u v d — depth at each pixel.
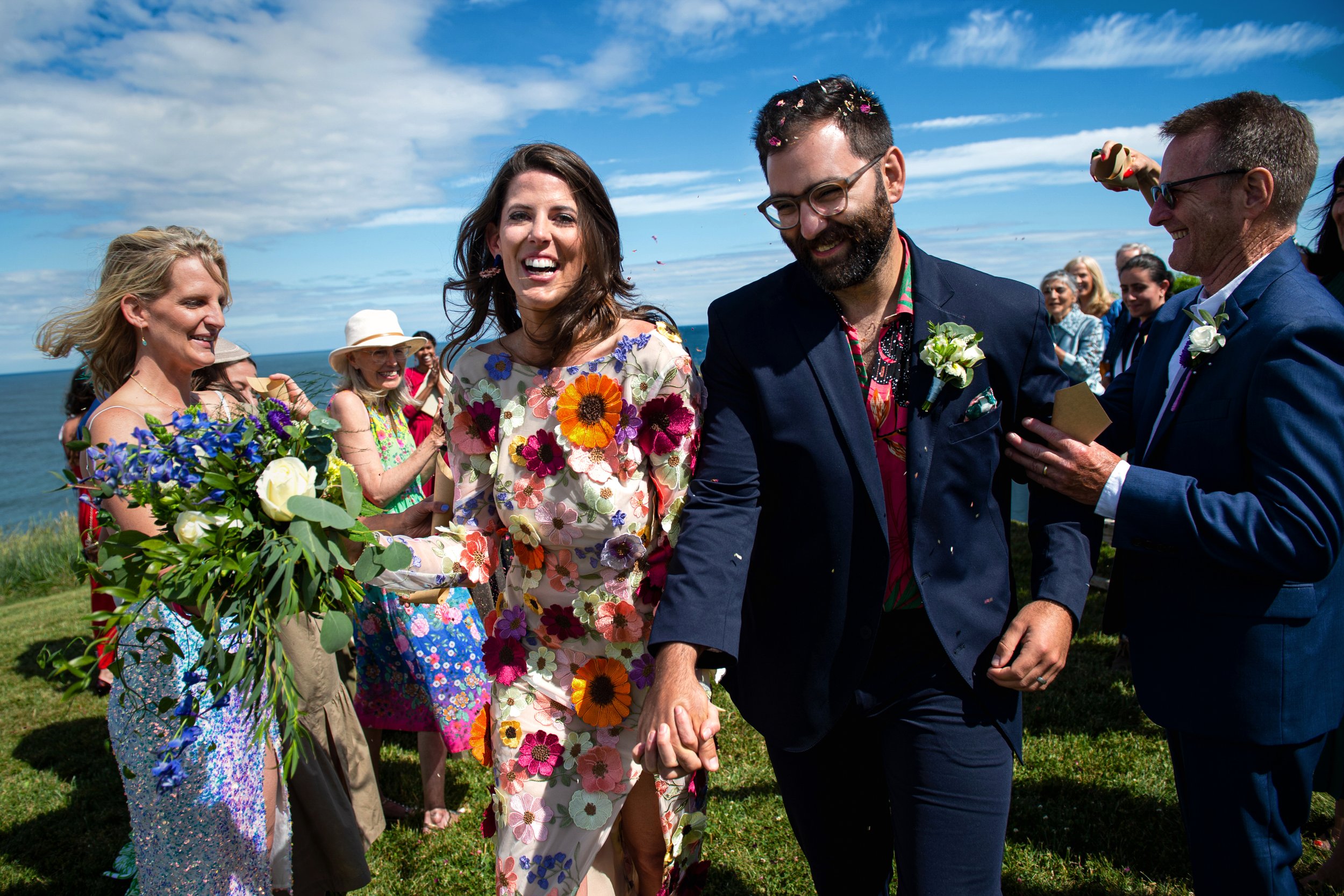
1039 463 1.90
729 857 3.00
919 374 1.85
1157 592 1.99
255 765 2.32
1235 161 1.89
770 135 1.80
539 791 1.99
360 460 3.41
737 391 1.95
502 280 2.18
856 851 2.22
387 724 3.61
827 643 1.92
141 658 2.04
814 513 1.89
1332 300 1.81
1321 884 2.65
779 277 2.02
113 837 3.61
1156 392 2.14
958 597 1.87
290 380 3.29
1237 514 1.74
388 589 2.00
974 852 1.81
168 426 1.84
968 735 1.86
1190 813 1.99
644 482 2.02
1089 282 7.39
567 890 1.95
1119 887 2.73
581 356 2.02
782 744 2.03
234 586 1.76
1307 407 1.71
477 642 3.46
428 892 2.97
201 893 2.18
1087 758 3.60
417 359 4.62
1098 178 2.25
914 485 1.84
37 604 9.07
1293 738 1.83
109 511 2.06
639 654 2.02
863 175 1.75
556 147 1.96
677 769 1.58
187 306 2.24
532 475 2.04
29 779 4.25
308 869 2.67
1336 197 2.38
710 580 1.77
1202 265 2.02
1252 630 1.84
